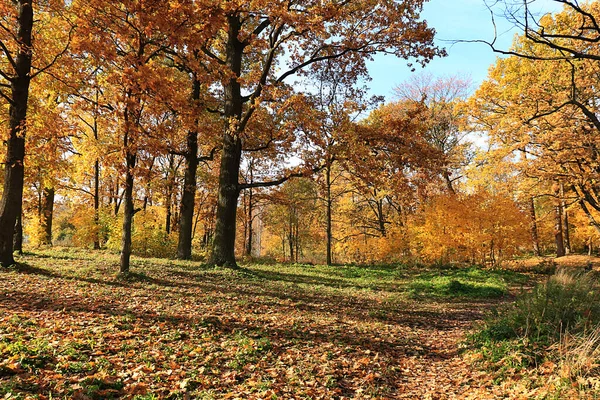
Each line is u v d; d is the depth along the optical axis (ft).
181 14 28.02
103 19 29.96
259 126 51.70
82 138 60.80
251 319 26.50
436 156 52.60
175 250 75.41
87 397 12.83
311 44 54.29
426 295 48.34
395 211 122.31
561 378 15.37
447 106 101.81
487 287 52.21
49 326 19.67
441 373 20.25
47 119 38.70
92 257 51.57
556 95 55.26
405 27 47.85
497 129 66.39
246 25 58.13
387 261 92.43
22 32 36.14
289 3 45.98
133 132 33.47
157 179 63.10
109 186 80.89
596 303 23.86
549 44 20.20
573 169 63.16
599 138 55.26
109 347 17.66
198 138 66.54
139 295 30.01
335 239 123.03
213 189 93.97
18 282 29.66
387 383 18.22
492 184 82.12
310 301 36.45
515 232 73.92
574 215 100.68
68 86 37.24
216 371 16.76
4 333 17.51
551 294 24.82
